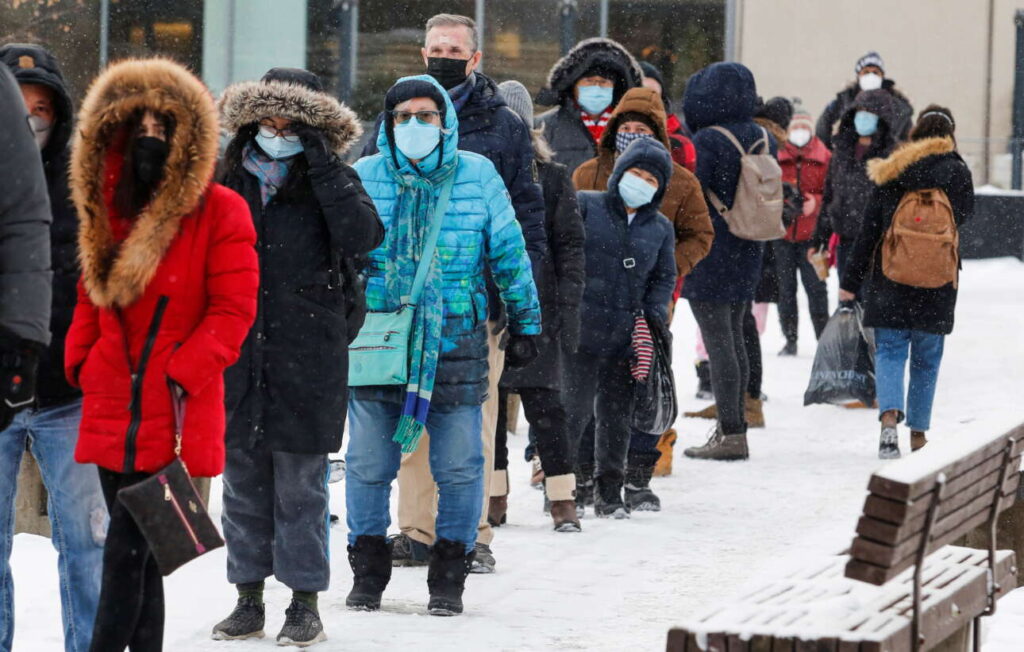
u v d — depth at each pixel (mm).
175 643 17406
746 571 21875
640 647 17719
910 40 68500
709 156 30906
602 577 21422
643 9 57781
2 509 15320
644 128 27266
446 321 18891
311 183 17000
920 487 11719
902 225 30953
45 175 15602
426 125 18656
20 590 19609
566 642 17844
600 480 25812
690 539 24109
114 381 14711
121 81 14641
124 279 14422
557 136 29250
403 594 20312
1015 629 18406
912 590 13555
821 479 29688
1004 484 14781
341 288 17359
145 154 14562
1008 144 69812
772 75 67375
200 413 14867
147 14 50188
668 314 27312
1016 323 51312
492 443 21859
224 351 14758
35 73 15367
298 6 51781
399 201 18984
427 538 21938
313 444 17094
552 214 23312
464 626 18438
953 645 14641
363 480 19125
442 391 18844
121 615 14578
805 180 45344
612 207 25359
